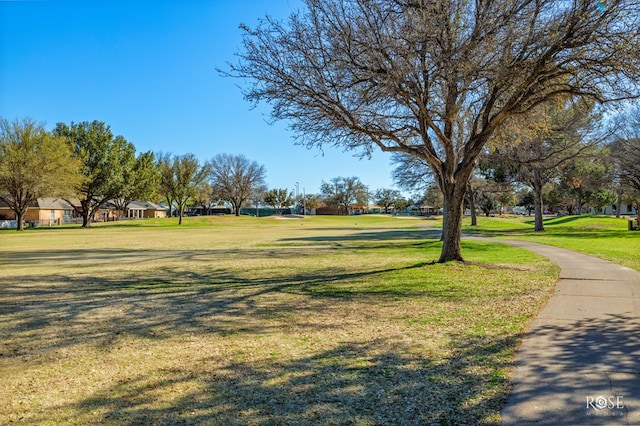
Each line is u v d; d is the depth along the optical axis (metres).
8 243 31.22
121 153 63.72
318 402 4.51
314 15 12.45
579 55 11.34
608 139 34.62
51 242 32.16
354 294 10.49
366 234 39.59
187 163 70.94
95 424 4.14
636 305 8.50
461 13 12.35
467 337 6.68
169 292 11.40
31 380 5.34
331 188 122.81
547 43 11.30
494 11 11.54
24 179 49.31
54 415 4.35
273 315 8.55
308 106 13.26
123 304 9.91
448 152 14.61
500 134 15.86
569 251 19.25
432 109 14.19
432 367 5.43
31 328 7.86
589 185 39.31
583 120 27.89
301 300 9.96
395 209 132.62
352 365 5.59
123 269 16.34
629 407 4.20
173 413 4.33
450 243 15.43
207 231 49.97
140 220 80.50
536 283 11.18
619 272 12.71
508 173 38.69
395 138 14.31
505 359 5.61
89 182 59.38
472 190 47.75
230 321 8.16
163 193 79.69
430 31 11.28
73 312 9.13
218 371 5.50
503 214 108.44
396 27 12.13
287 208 131.38
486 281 11.71
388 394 4.67
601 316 7.65
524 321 7.46
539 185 38.06
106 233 46.25
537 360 5.50
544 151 29.00
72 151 58.38
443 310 8.59
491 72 11.66
